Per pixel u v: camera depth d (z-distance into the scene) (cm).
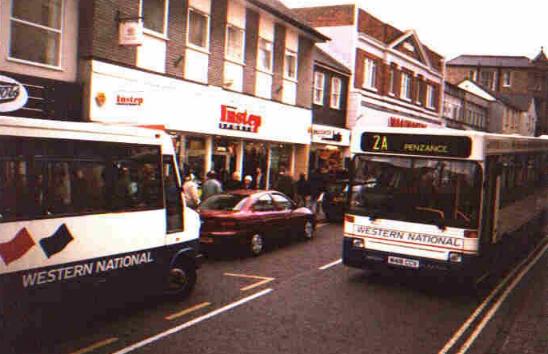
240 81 2070
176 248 861
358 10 3061
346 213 1030
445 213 942
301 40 2478
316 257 1295
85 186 698
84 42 1425
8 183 602
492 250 1047
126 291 764
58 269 659
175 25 1720
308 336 725
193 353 647
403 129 985
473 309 899
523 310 905
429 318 835
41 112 1328
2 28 1244
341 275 1108
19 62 1286
